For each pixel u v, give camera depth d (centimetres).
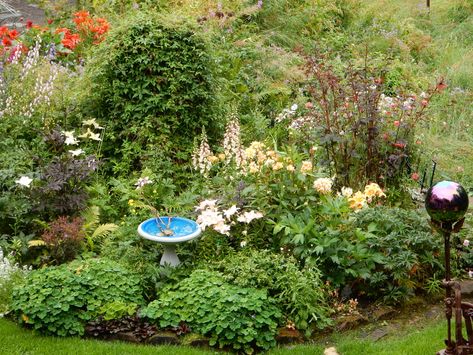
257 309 538
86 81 807
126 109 776
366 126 735
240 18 1220
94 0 1203
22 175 705
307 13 1314
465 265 650
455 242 654
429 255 615
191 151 772
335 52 1196
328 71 797
